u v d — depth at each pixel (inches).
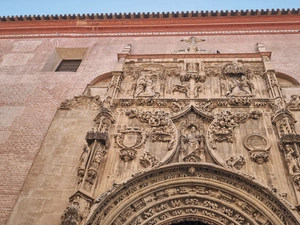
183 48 681.0
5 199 394.6
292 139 401.1
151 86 549.0
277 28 728.3
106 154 429.4
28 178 417.4
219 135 446.3
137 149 438.3
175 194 393.4
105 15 776.9
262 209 358.6
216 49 671.1
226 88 536.1
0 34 775.7
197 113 484.1
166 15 770.8
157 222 371.9
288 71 587.8
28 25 791.1
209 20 765.3
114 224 356.2
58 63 710.5
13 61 671.1
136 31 759.7
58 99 555.8
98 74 612.7
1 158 450.3
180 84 545.3
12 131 495.8
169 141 445.4
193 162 399.5
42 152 454.6
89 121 497.4
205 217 375.6
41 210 376.8
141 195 383.2
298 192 357.4
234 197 380.2
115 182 382.3
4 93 578.2
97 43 726.5
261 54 592.7
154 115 483.2
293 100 504.1
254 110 482.3
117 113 497.7
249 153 420.8
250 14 759.1
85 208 349.7
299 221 325.7
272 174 393.1
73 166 427.2
